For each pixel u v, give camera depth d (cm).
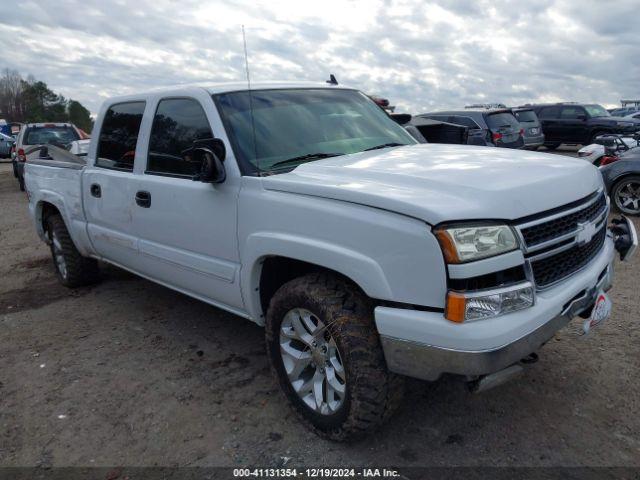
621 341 395
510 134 1382
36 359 415
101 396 357
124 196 428
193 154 330
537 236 258
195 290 388
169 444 304
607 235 343
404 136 426
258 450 296
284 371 314
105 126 471
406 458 283
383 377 267
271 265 327
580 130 1877
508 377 248
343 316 271
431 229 236
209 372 382
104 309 514
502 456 281
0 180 1761
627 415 309
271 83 406
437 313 240
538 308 250
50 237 595
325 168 316
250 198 315
